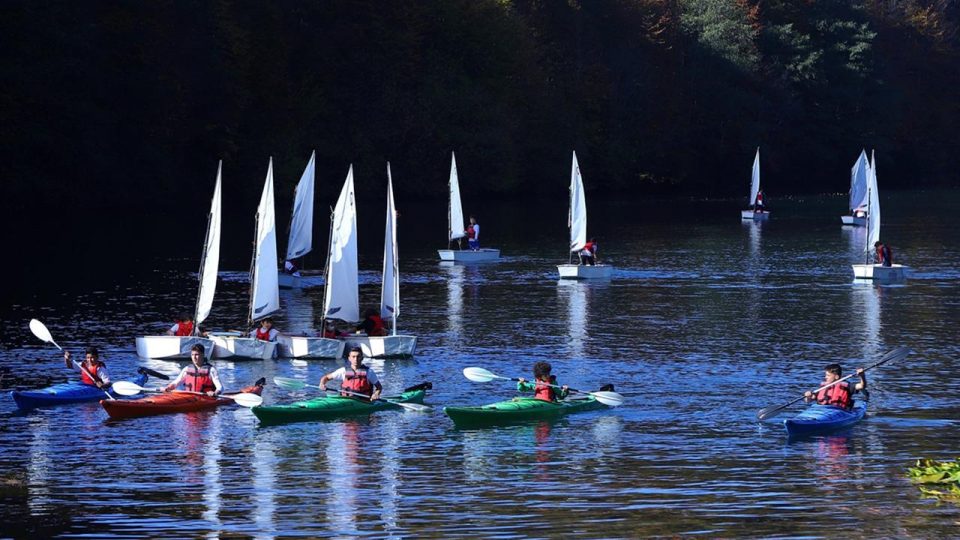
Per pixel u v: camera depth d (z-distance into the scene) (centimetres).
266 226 4706
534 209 14412
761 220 12712
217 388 3703
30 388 3938
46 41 10812
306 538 2452
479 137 15388
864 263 8144
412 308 5909
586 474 2920
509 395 3884
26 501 2698
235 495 2744
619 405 3709
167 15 12250
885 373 4216
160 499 2714
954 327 5272
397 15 14812
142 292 6291
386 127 14875
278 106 14162
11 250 8250
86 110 11250
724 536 2447
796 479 2869
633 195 18062
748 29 18625
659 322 5434
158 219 11219
